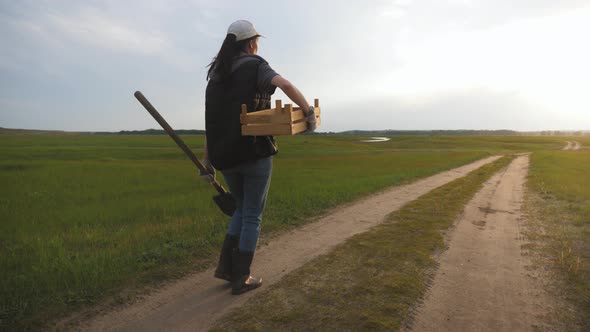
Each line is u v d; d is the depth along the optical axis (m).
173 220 5.34
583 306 2.49
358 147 70.50
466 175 14.59
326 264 3.31
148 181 12.01
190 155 2.66
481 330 2.18
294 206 6.30
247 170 2.60
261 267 3.35
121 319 2.34
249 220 2.71
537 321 2.30
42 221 5.55
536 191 9.27
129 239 4.15
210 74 2.63
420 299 2.58
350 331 2.12
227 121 2.50
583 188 9.25
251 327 2.18
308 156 39.31
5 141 68.00
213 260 3.54
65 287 2.73
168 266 3.32
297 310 2.40
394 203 7.08
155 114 2.54
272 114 2.32
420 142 96.25
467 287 2.84
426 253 3.65
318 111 2.67
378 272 3.09
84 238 4.33
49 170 15.42
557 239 4.33
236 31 2.54
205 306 2.52
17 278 2.82
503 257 3.65
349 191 8.34
